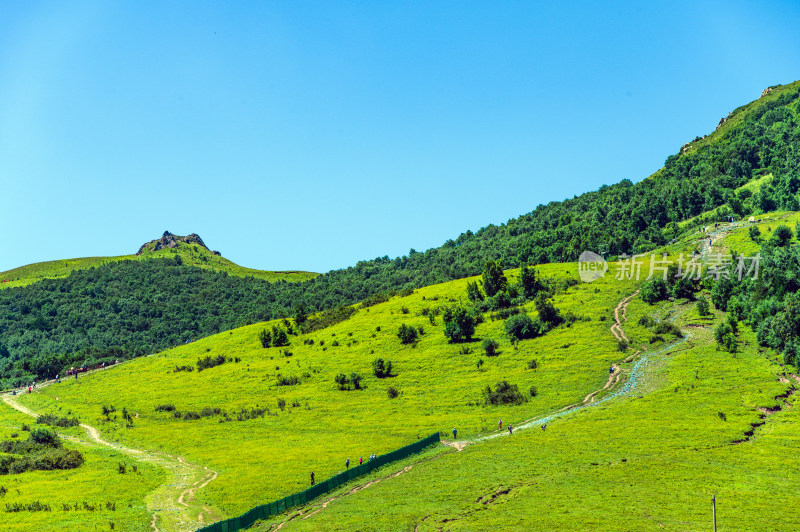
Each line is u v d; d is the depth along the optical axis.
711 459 73.75
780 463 70.81
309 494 72.56
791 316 108.81
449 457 85.12
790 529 54.72
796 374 99.31
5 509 71.88
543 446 84.38
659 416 91.38
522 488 70.06
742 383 99.94
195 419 127.88
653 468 72.62
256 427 116.31
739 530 54.88
